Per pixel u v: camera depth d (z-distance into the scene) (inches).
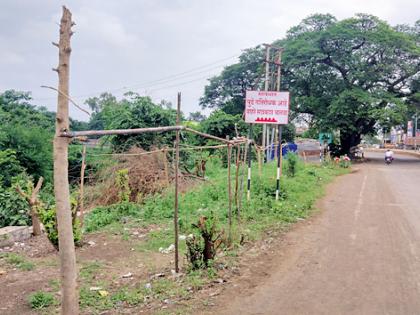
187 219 373.7
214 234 272.2
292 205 453.4
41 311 194.9
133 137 674.2
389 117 1299.2
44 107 1168.8
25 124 864.3
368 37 1371.8
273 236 328.8
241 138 412.2
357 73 1405.0
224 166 827.4
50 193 581.6
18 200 382.9
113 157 571.5
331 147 1605.6
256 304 198.8
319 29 1583.4
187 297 205.9
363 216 414.3
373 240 319.3
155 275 238.4
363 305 198.1
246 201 438.0
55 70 140.6
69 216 147.5
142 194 514.3
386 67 1411.2
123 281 232.2
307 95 1521.9
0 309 197.9
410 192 606.5
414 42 1488.7
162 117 699.4
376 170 1047.0
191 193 496.1
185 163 689.6
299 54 1398.9
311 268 252.1
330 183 705.0
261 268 250.8
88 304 199.0
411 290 217.0
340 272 244.7
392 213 431.5
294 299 205.0
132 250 295.6
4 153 606.5
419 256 277.3
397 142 3425.2
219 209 406.6
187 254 254.5
